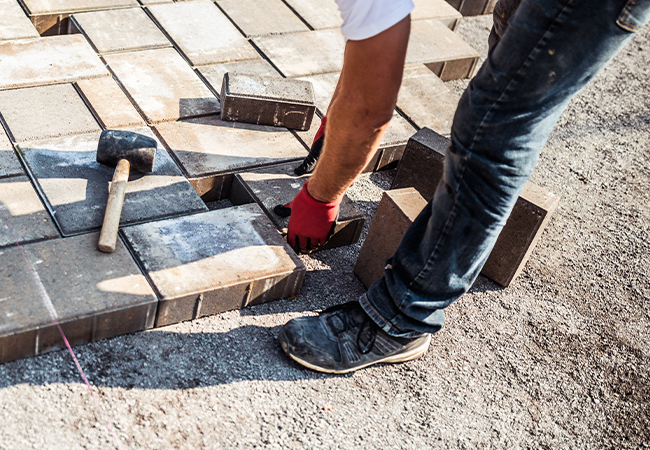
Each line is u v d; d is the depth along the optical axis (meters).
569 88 1.59
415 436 2.03
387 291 2.03
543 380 2.34
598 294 2.79
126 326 2.07
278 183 2.74
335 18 4.17
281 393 2.05
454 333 2.43
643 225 3.27
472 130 1.68
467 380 2.26
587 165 3.62
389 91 1.69
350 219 2.65
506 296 2.67
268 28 3.86
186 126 2.92
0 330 1.81
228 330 2.21
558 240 3.04
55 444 1.73
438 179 2.88
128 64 3.21
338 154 1.92
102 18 3.53
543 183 3.38
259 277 2.23
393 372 2.22
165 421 1.87
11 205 2.27
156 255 2.20
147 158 2.47
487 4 5.05
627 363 2.49
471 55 4.19
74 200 2.36
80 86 2.96
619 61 4.81
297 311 2.36
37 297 1.94
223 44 3.59
